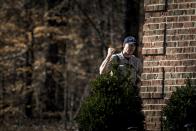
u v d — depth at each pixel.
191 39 14.09
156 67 14.44
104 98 12.99
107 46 30.39
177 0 14.28
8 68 30.80
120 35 31.14
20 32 30.92
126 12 28.12
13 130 25.16
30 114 30.66
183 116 12.81
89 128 12.97
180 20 14.23
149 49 14.54
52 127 25.58
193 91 12.98
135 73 14.04
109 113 12.89
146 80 14.53
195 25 14.05
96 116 12.95
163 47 14.37
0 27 30.95
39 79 31.16
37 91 31.23
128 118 12.98
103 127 12.90
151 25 14.55
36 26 31.02
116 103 12.94
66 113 29.44
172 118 12.95
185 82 14.05
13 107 30.41
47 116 30.50
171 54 14.28
